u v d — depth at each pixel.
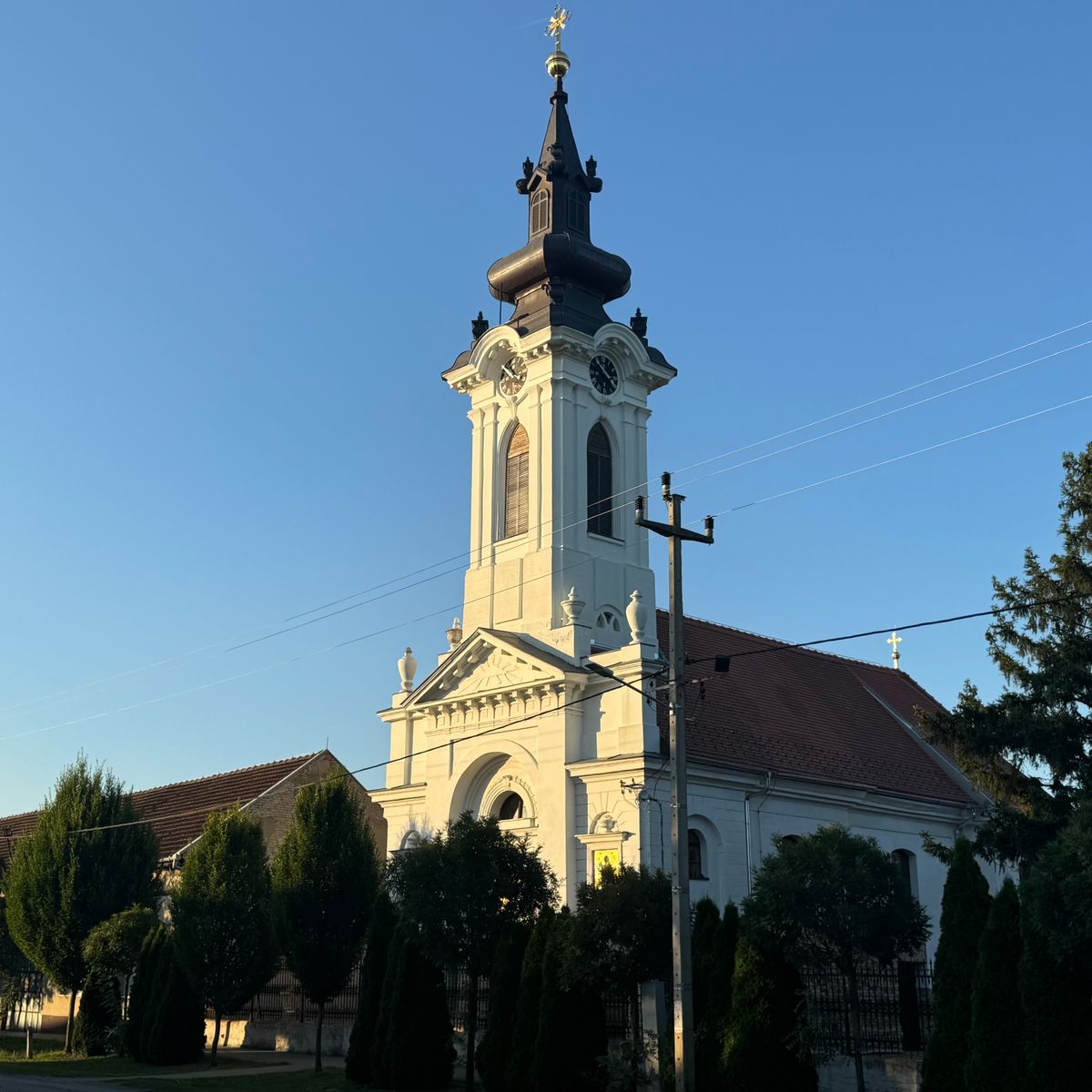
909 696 57.19
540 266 47.09
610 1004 32.94
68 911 49.56
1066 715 33.19
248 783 63.16
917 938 28.00
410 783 45.84
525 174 49.69
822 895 27.11
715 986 28.78
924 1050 30.12
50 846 50.66
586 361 46.66
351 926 40.06
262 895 43.50
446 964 33.31
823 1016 26.95
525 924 33.31
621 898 29.86
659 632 46.53
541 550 44.22
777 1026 27.48
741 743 42.84
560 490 44.66
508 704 42.62
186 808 64.56
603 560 45.25
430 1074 33.75
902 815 47.41
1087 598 33.72
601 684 40.66
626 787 38.41
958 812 49.78
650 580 46.59
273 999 48.12
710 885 39.47
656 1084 29.14
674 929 26.41
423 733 45.81
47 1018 60.12
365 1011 35.59
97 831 51.00
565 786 39.88
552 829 39.88
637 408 47.91
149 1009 42.78
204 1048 44.59
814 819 43.69
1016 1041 23.78
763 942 27.92
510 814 43.00
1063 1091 22.70
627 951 29.52
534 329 46.41
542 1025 30.33
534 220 49.03
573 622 42.06
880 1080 28.48
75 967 49.75
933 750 52.72
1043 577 34.56
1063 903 22.70
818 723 48.56
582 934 29.83
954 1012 26.06
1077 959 23.12
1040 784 34.66
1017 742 33.75
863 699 53.88
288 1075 37.16
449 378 48.94
